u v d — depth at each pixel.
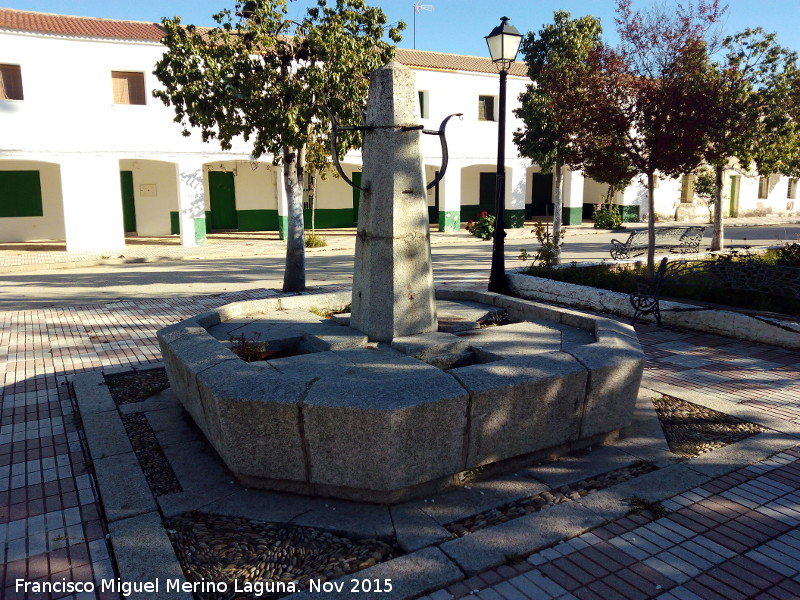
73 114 16.89
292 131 9.45
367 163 4.79
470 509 3.50
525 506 3.57
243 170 23.59
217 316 5.49
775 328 6.96
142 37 17.45
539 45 15.06
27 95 16.22
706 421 4.82
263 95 9.63
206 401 3.85
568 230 25.02
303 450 3.51
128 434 4.67
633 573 2.97
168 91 9.68
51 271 14.99
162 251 17.84
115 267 15.61
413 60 22.22
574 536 3.27
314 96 9.78
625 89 9.44
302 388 3.51
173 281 13.25
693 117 8.88
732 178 32.00
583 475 3.93
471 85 22.92
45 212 20.42
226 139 9.95
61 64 16.53
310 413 3.39
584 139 10.09
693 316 7.79
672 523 3.39
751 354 6.71
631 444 4.38
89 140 17.22
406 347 4.47
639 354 4.32
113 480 3.88
